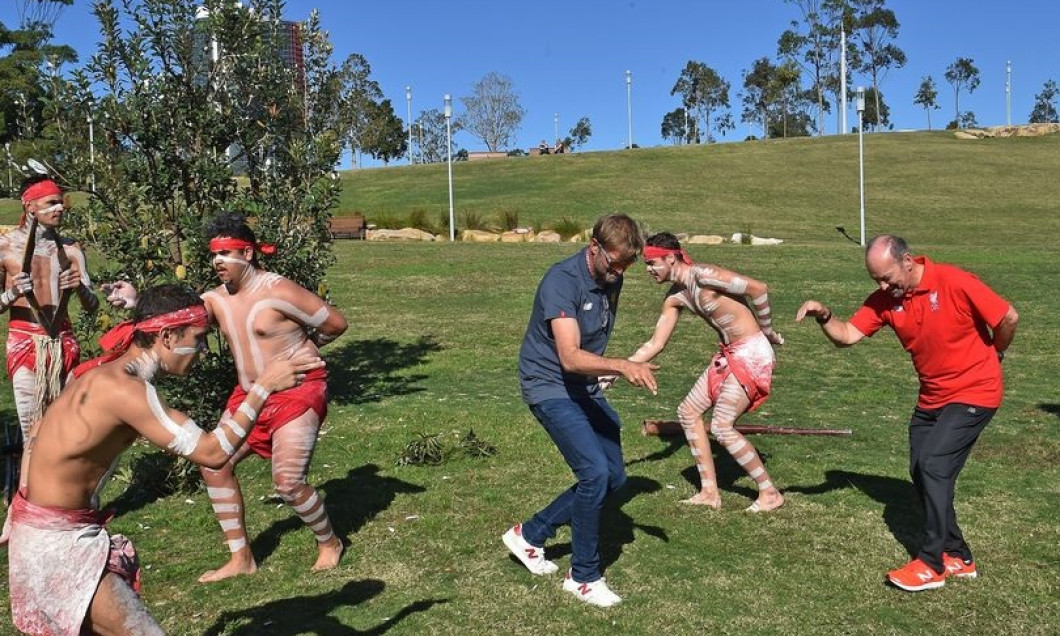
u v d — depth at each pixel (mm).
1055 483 6254
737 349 5680
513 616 4289
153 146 7812
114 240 7492
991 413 4586
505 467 6602
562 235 29391
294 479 4645
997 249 23500
